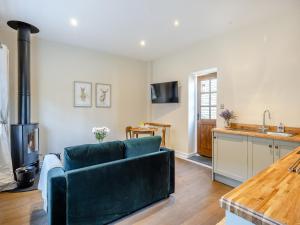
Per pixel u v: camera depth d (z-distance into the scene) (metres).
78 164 1.94
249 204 0.77
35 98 3.86
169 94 4.89
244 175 2.85
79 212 1.81
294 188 0.91
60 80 4.17
